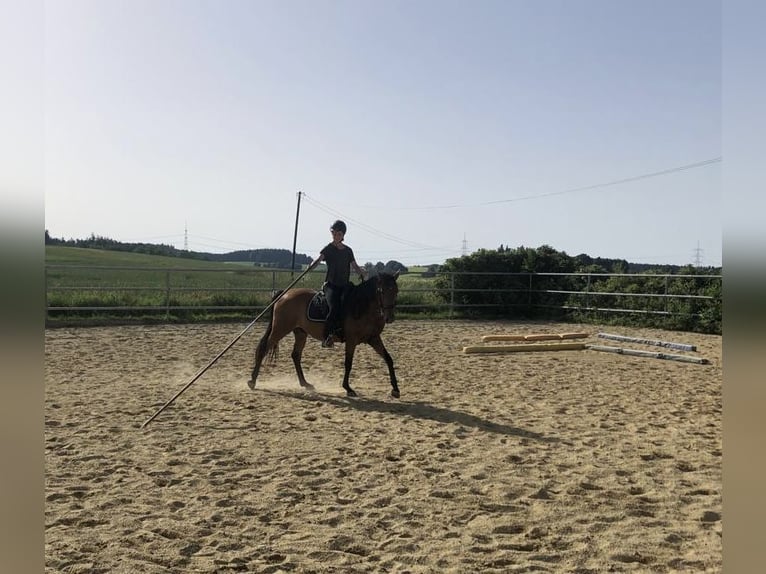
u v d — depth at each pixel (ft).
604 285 54.85
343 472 15.66
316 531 12.17
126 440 18.24
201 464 16.19
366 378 29.12
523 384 27.84
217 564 10.67
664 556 11.14
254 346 38.01
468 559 11.02
